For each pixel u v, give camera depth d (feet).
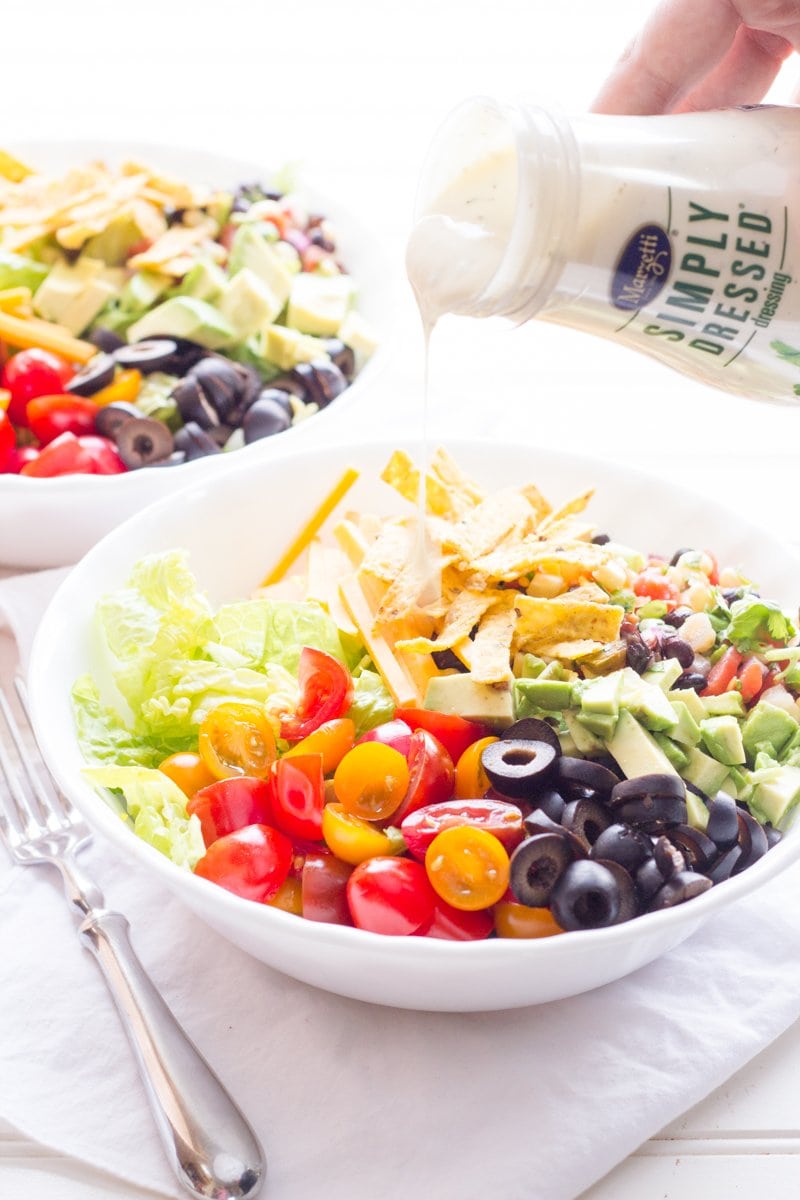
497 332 2.78
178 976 1.72
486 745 1.74
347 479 2.08
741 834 1.68
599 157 1.61
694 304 1.65
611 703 1.73
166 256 2.57
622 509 2.08
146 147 2.91
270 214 2.72
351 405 2.32
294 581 2.06
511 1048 1.65
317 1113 1.60
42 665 1.79
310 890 1.66
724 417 2.69
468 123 1.77
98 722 1.83
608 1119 1.59
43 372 2.40
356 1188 1.55
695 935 1.77
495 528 1.93
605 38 3.86
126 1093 1.62
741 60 2.12
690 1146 1.62
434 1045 1.66
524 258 1.60
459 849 1.61
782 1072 1.67
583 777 1.67
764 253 1.64
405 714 1.81
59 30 3.86
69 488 2.16
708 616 1.88
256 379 2.47
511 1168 1.56
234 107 3.94
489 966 1.54
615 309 1.66
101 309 2.56
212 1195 1.51
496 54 3.91
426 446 1.99
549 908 1.60
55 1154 1.59
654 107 2.02
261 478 2.07
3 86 3.87
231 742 1.79
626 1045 1.66
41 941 1.75
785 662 1.85
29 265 2.58
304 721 1.82
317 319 2.58
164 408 2.41
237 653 1.91
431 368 2.63
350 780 1.72
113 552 1.94
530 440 2.60
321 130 3.91
